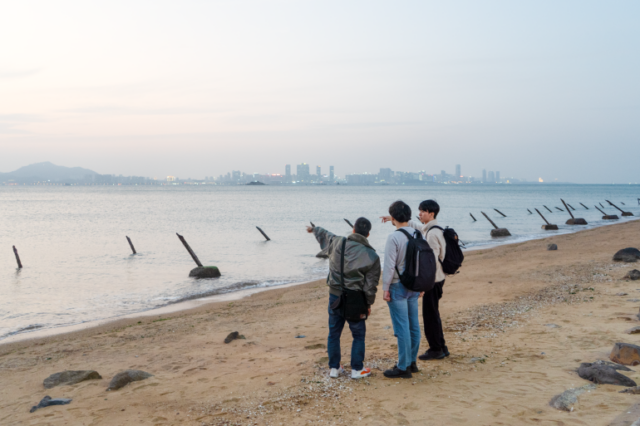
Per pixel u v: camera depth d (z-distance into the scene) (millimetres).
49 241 30203
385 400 4039
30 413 4457
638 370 4312
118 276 17781
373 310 8977
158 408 4332
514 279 11188
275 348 6711
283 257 22891
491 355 5246
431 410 3738
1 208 75562
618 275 10172
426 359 5207
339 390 4395
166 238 31938
